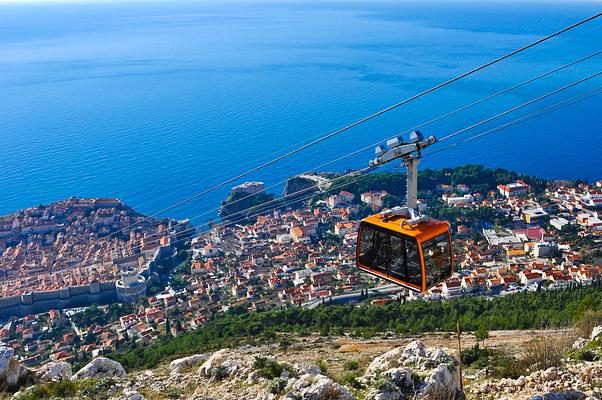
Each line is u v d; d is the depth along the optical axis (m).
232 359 22.69
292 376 20.27
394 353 21.28
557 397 17.16
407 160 20.16
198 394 19.86
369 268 21.89
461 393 18.88
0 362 22.86
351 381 19.62
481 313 68.88
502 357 25.19
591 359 21.09
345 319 71.44
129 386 21.83
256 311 96.38
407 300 93.00
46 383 22.47
